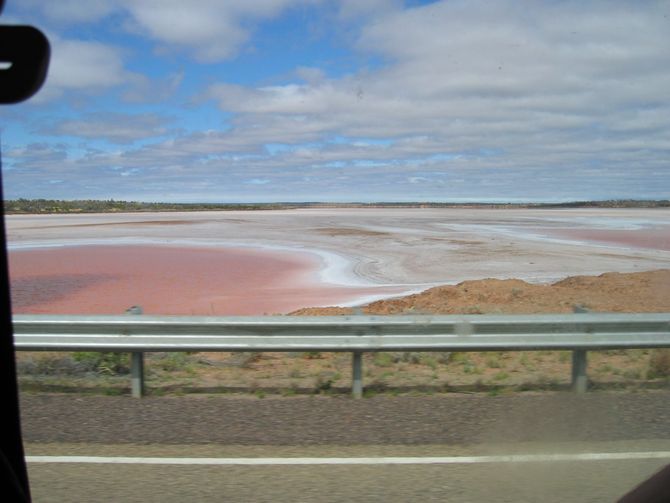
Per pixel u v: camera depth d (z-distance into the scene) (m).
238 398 7.69
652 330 7.84
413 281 21.61
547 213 87.75
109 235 42.66
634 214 82.50
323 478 5.36
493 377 8.65
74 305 17.05
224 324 7.58
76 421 6.84
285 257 28.91
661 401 7.47
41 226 53.50
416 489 5.13
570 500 4.91
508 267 25.19
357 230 47.16
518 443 6.15
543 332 7.78
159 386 8.23
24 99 2.73
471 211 102.06
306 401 7.54
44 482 5.29
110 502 4.91
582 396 7.69
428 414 7.01
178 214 87.12
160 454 5.92
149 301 17.64
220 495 5.04
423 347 7.62
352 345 7.58
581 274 23.08
